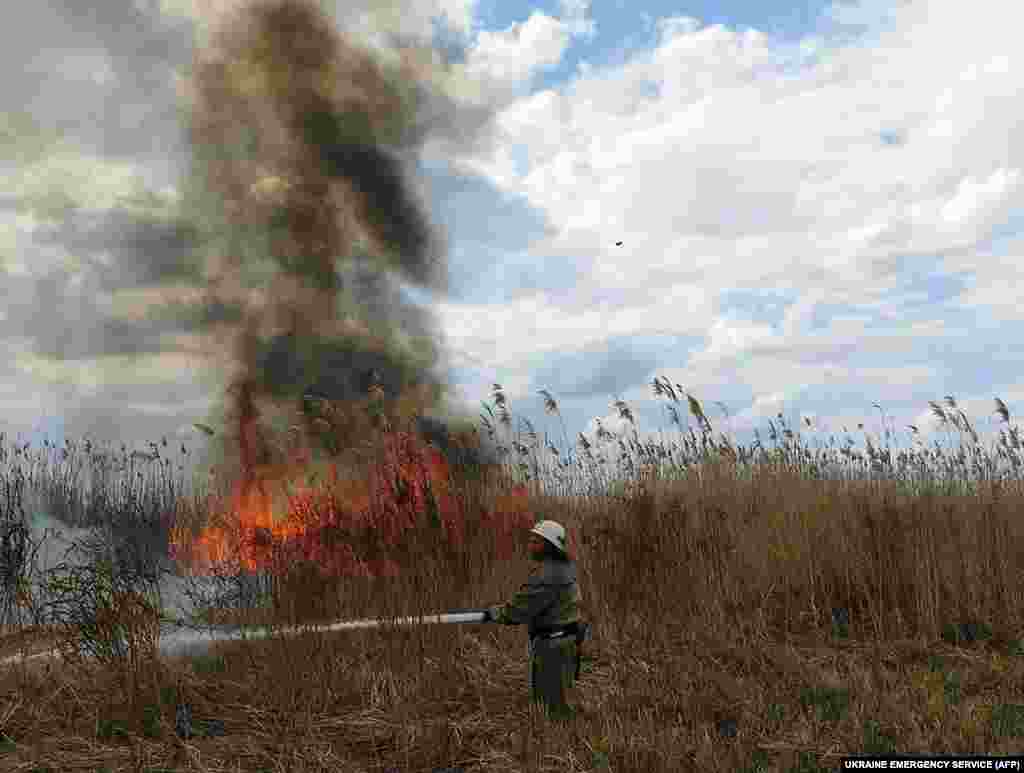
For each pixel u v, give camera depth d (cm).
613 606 919
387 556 783
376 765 536
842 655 791
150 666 623
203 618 779
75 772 511
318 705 636
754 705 638
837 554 996
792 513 1054
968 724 578
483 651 768
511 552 961
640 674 731
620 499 1090
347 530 793
